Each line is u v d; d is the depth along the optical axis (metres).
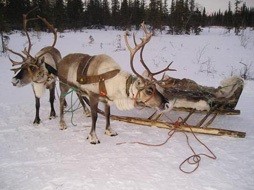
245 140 5.16
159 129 5.66
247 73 11.00
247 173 4.07
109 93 4.86
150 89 4.51
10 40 19.09
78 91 5.49
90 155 4.57
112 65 4.89
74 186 3.73
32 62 5.62
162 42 18.77
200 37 21.53
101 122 6.08
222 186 3.75
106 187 3.71
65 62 5.58
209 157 4.52
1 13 19.86
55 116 6.34
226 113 5.80
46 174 4.02
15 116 6.36
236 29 26.03
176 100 5.58
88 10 38.44
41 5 29.44
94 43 18.38
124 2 34.88
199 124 5.45
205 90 5.99
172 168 4.19
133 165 4.25
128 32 25.75
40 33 23.48
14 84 5.55
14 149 4.79
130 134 5.42
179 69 11.70
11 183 3.82
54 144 4.98
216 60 13.48
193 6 28.58
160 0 29.56
